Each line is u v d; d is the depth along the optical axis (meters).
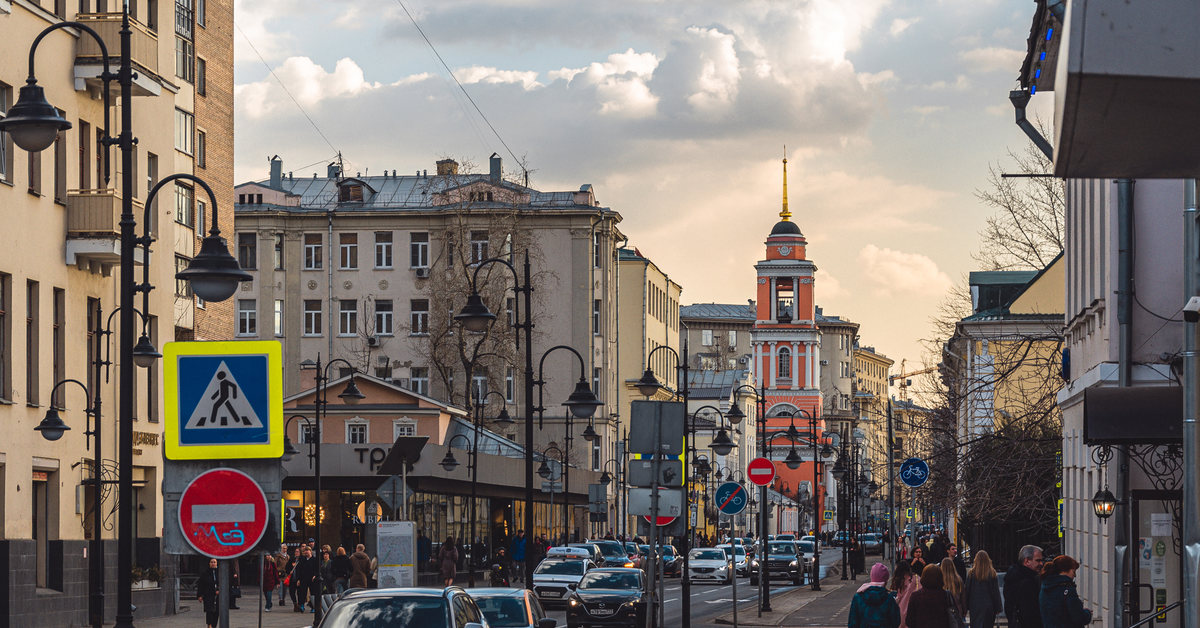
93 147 37.34
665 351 135.62
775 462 166.62
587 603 36.38
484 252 91.19
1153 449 23.20
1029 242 49.50
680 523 29.33
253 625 37.22
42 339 34.53
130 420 18.27
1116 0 5.72
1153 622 22.83
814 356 168.88
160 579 39.88
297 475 60.38
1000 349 48.66
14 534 32.59
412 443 43.81
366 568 39.53
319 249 99.56
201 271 15.76
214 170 62.53
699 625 39.06
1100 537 25.64
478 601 20.92
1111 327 23.30
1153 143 6.34
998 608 20.59
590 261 98.44
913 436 55.81
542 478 71.75
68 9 36.12
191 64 58.31
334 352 98.81
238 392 11.56
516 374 97.12
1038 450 39.50
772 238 171.12
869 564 102.25
